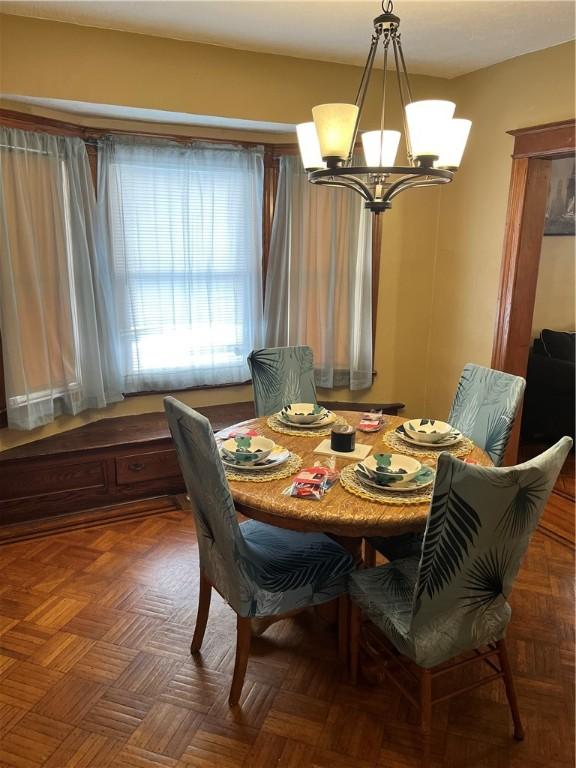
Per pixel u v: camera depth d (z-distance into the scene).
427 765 1.62
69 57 2.79
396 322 3.92
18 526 3.01
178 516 3.17
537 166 3.16
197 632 2.10
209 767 1.67
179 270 3.56
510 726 1.83
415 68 3.42
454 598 1.53
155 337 3.59
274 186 3.66
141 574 2.62
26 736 1.76
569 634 2.24
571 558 2.79
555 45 2.96
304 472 1.92
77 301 3.24
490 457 2.35
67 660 2.08
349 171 1.66
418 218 3.79
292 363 3.04
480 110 3.44
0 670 2.03
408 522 1.66
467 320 3.70
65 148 3.05
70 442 3.15
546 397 4.21
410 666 2.06
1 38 2.66
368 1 2.45
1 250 2.82
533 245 3.30
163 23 2.75
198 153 3.44
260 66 3.17
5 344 2.91
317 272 3.73
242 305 3.78
